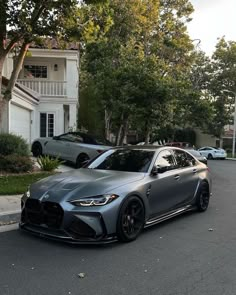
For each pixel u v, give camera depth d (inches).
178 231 272.7
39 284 173.6
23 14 440.5
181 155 324.8
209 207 372.5
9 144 526.3
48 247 226.4
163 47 1314.0
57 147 647.8
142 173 265.9
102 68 863.7
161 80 743.1
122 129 870.4
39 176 473.7
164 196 278.4
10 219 295.3
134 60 794.8
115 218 227.3
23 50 504.7
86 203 221.1
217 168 979.9
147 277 184.2
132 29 1096.8
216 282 179.8
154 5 1212.5
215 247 235.6
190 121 1631.4
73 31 505.7
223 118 1862.7
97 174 259.9
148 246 233.9
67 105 960.9
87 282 176.7
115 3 1040.2
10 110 678.5
